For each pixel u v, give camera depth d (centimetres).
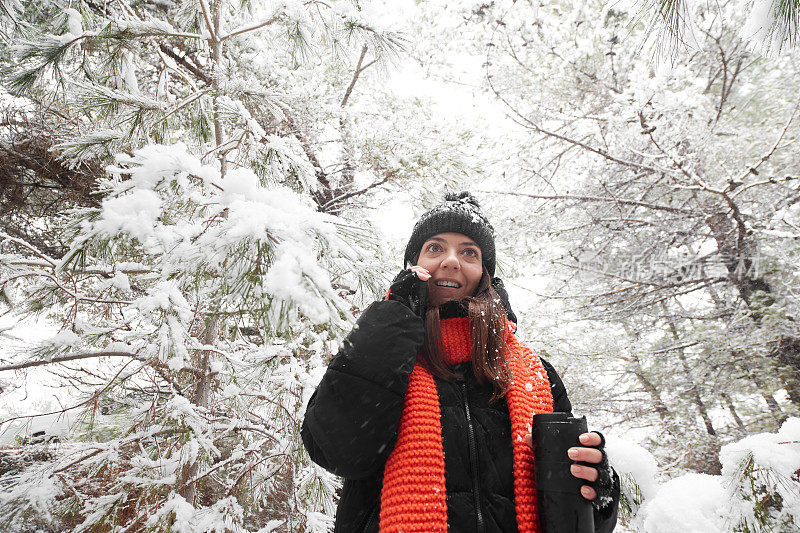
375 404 89
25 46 193
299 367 177
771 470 93
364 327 97
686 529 91
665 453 526
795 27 91
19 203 231
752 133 430
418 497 85
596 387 586
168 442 184
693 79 462
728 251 418
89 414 172
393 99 453
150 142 189
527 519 86
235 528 170
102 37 197
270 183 191
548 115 479
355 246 94
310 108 313
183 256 83
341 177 424
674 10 99
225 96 185
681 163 396
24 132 225
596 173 478
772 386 413
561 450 83
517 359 110
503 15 459
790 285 390
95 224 80
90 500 172
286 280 66
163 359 120
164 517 152
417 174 337
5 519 163
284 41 355
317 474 189
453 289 116
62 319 202
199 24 283
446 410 97
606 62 480
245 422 189
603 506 84
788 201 390
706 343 435
